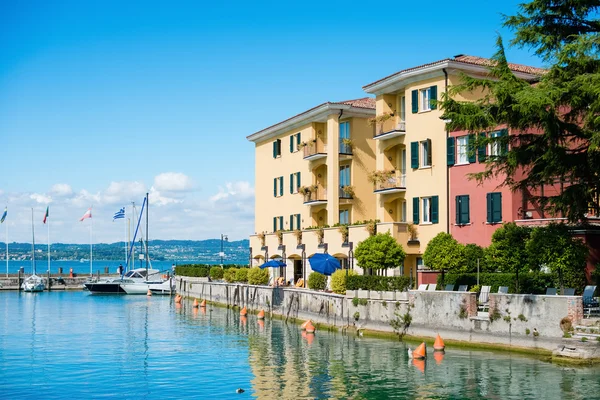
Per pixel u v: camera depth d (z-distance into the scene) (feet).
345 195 191.83
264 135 234.99
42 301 253.24
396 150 172.45
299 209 213.25
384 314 124.88
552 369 90.43
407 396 79.87
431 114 155.53
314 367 99.30
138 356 113.91
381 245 136.87
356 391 83.10
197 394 84.12
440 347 108.37
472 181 143.54
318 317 147.43
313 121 204.85
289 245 203.92
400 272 159.22
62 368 102.99
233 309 204.13
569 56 89.30
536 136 97.66
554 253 99.55
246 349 119.75
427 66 153.69
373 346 115.75
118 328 157.69
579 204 94.48
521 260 106.11
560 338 95.66
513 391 79.97
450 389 82.23
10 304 237.04
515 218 134.41
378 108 173.68
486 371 90.74
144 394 84.69
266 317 177.06
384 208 169.99
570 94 89.25
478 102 97.50
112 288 293.23
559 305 96.12
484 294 116.16
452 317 110.83
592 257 117.70
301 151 211.82
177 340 134.10
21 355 115.85
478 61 158.40
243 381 91.25
